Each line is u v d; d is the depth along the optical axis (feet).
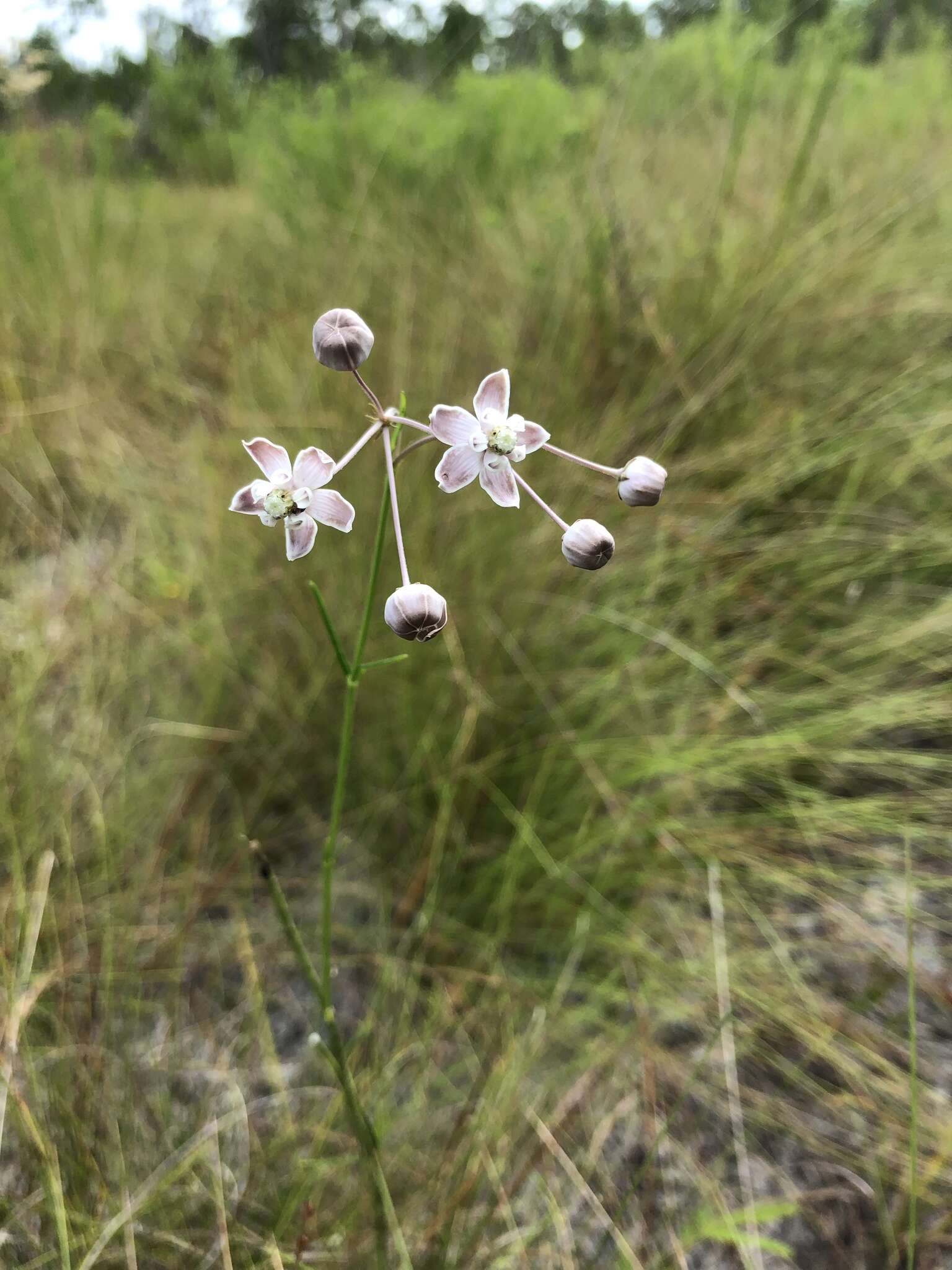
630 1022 0.54
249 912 0.60
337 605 0.66
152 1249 0.42
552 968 0.56
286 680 0.67
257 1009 0.50
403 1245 0.39
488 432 0.39
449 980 0.55
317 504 0.38
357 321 0.37
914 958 0.54
